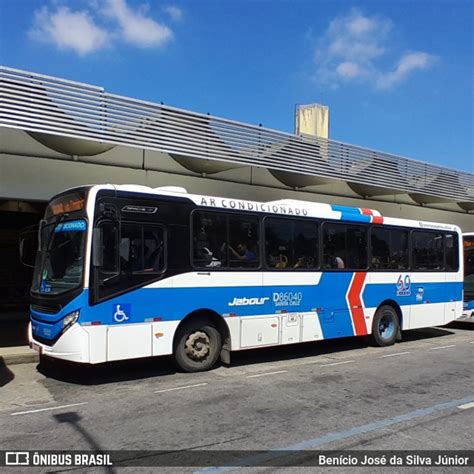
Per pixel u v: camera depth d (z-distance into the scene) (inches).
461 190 821.9
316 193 697.0
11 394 294.0
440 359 408.2
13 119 397.4
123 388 305.1
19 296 807.1
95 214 305.1
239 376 338.6
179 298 335.6
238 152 534.0
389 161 700.7
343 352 443.5
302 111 850.8
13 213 695.7
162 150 478.0
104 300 302.8
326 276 422.0
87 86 434.9
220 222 361.7
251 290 372.8
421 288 507.8
